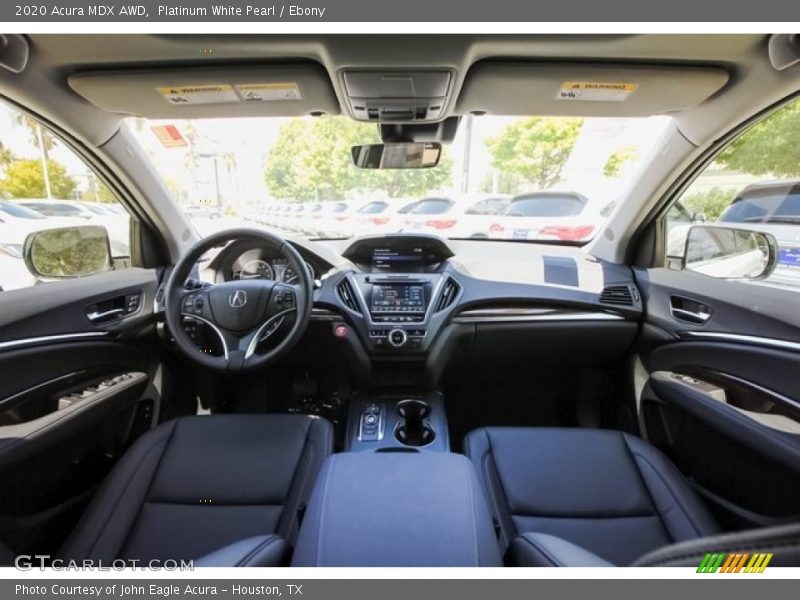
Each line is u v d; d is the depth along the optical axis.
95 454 1.41
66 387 1.29
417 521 0.68
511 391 2.20
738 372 1.30
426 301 1.82
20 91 1.26
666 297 1.67
